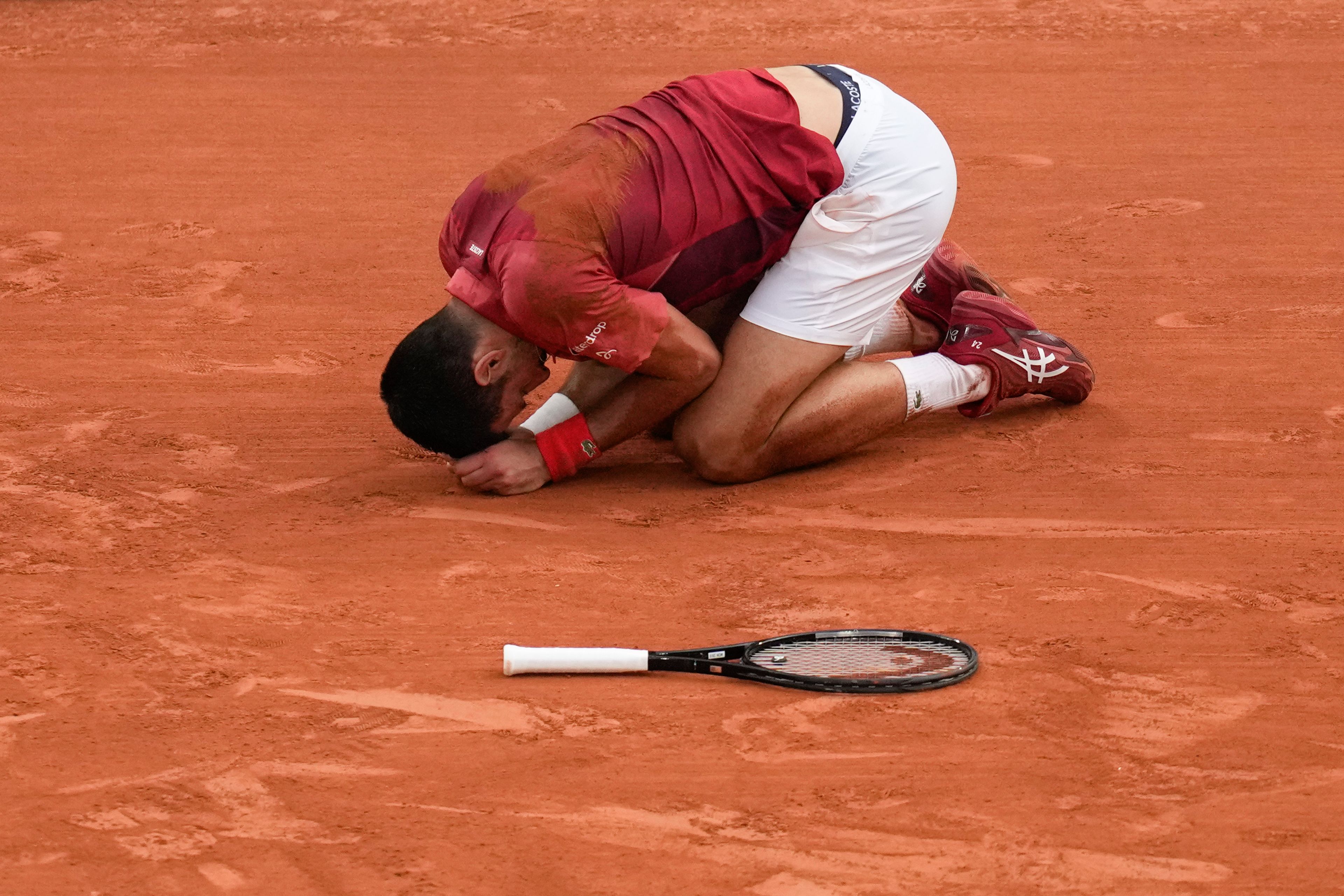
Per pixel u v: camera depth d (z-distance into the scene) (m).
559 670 14.20
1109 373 21.88
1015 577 16.17
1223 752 12.96
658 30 42.81
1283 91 37.22
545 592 15.95
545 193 16.41
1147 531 17.20
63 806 12.30
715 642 14.91
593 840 11.87
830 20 43.41
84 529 17.44
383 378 17.44
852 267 17.81
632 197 16.61
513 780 12.66
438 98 37.62
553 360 22.66
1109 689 13.96
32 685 14.12
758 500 18.16
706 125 17.03
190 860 11.63
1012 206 29.69
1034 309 24.45
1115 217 28.89
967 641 14.88
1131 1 44.41
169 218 29.45
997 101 36.97
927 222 18.27
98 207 30.05
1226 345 22.80
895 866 11.54
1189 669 14.29
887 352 21.75
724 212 17.08
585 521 17.66
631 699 13.94
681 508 18.00
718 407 18.06
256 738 13.28
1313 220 28.39
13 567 16.47
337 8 44.31
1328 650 14.59
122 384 21.95
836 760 12.90
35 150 33.75
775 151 17.23
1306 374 21.67
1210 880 11.34
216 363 22.77
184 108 36.78
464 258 16.89
